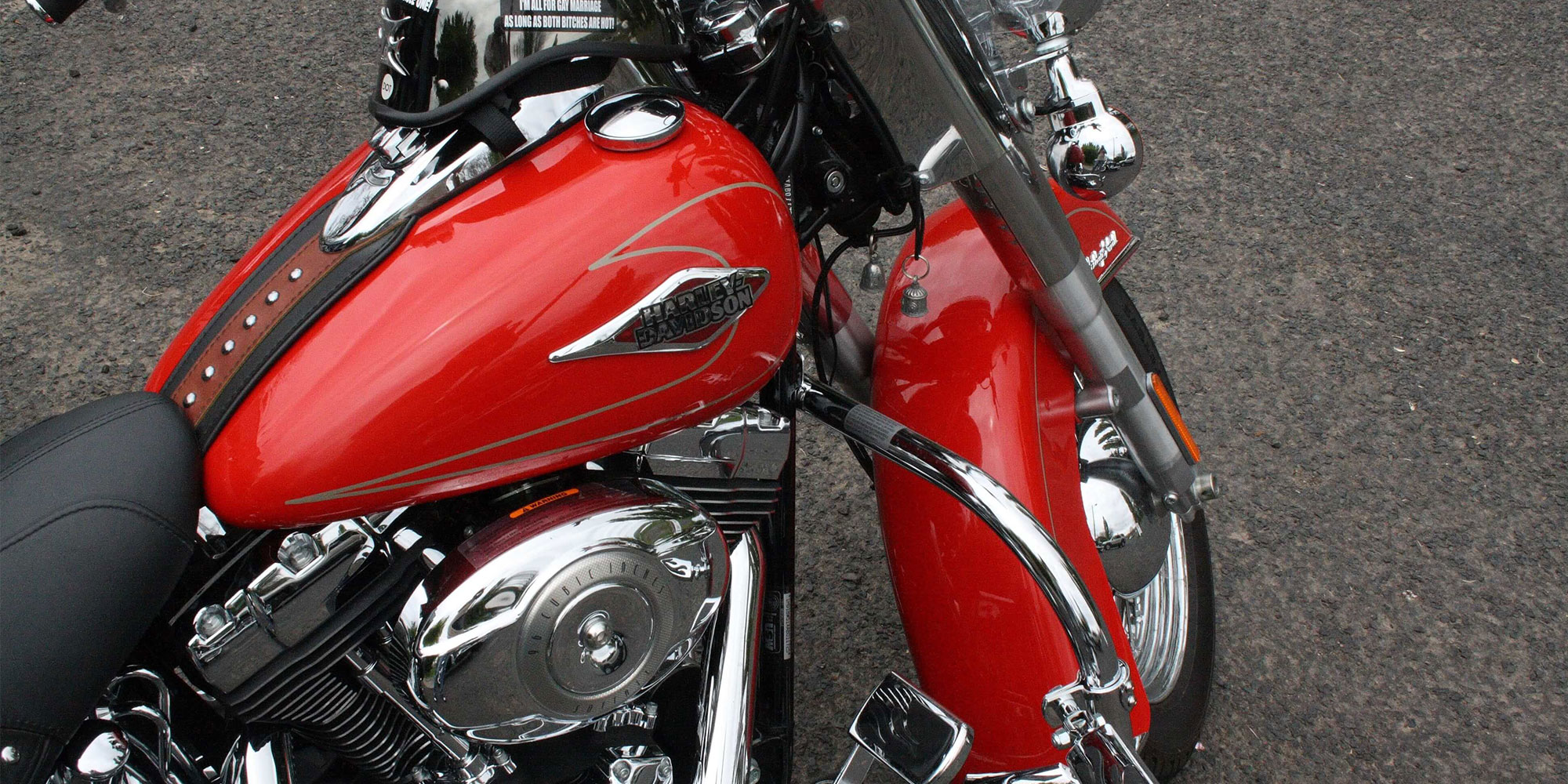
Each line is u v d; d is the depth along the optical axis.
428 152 0.83
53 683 0.75
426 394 0.78
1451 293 2.27
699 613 0.93
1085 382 1.30
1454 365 2.13
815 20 0.93
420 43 0.84
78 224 2.28
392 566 0.88
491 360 0.79
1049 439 1.22
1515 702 1.64
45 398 1.99
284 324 0.81
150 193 2.35
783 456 1.01
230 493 0.80
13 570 0.76
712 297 0.85
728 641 1.02
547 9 0.83
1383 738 1.60
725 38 0.94
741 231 0.86
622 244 0.82
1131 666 1.25
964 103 0.99
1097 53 2.83
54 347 2.07
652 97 0.87
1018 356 1.21
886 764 1.05
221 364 0.83
